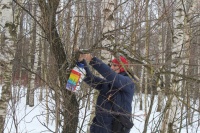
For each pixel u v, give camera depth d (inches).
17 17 150.3
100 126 116.7
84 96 113.0
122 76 114.8
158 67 110.0
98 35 113.7
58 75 108.8
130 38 110.2
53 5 109.2
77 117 114.5
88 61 112.5
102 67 111.3
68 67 111.7
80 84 112.7
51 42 106.3
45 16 107.8
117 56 110.2
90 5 121.1
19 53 128.8
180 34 204.2
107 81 118.0
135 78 117.0
